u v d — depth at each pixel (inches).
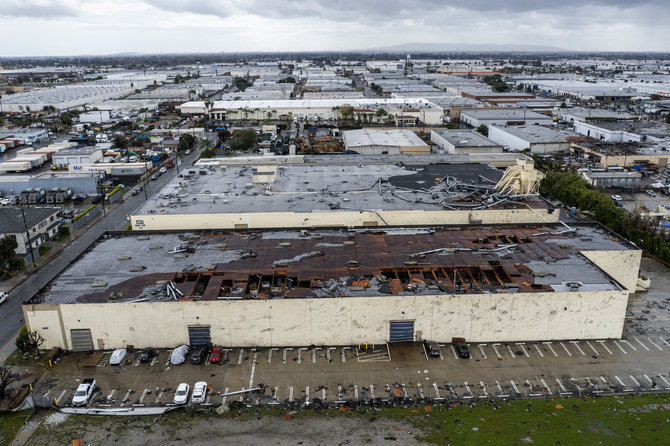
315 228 2701.8
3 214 3211.1
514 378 1841.8
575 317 2031.3
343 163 4067.4
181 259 2331.4
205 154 5413.4
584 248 2431.1
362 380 1838.1
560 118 7564.0
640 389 1782.7
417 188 3312.0
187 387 1763.0
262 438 1568.7
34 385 1818.4
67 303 1959.9
